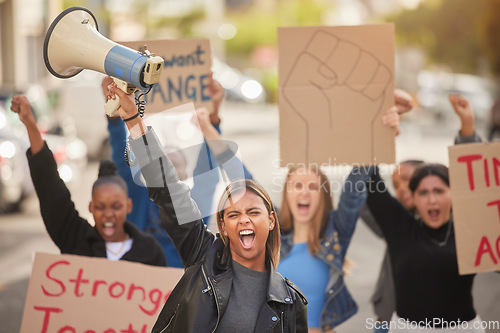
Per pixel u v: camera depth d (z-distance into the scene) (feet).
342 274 19.63
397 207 19.27
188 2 203.92
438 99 130.93
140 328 18.30
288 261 19.89
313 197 19.65
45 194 17.72
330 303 19.60
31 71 102.78
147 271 18.48
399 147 92.02
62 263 18.51
